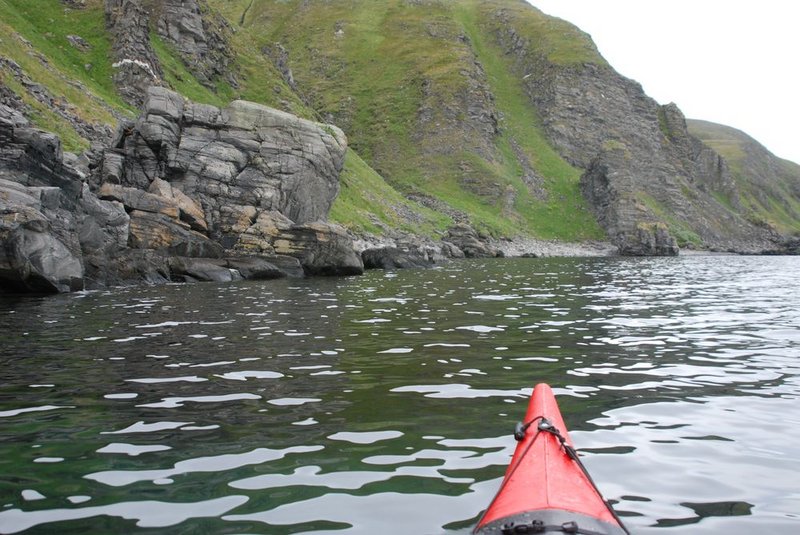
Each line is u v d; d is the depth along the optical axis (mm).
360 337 13078
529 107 130125
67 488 5273
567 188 106938
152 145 31250
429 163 104625
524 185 106438
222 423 7105
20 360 10273
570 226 97500
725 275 40812
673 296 24391
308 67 130125
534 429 5621
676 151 131750
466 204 94500
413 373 9758
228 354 11016
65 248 20672
